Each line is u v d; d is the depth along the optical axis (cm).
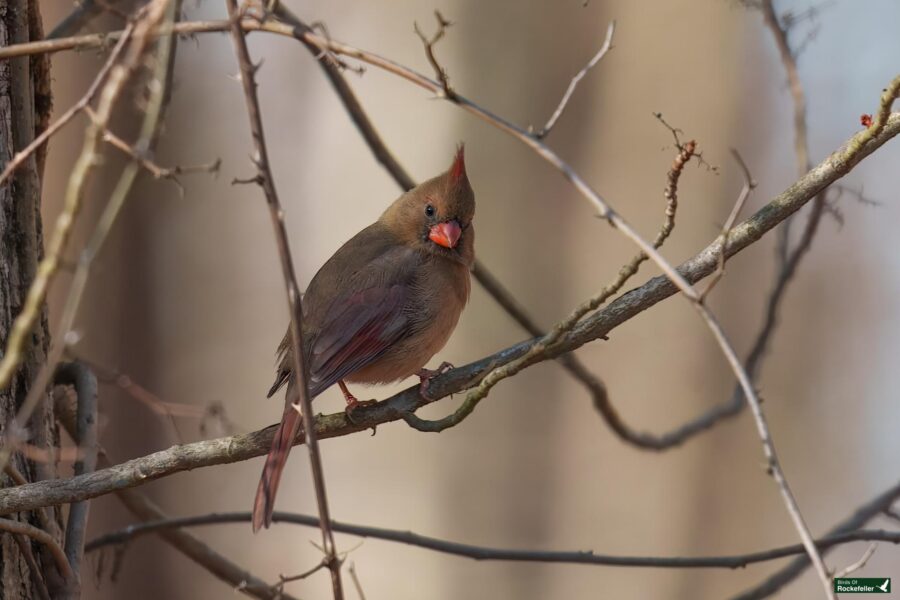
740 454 1461
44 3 1223
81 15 642
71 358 726
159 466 555
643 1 1402
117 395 1300
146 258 1313
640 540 1382
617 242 1378
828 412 1527
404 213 773
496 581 1305
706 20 1400
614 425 815
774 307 827
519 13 1355
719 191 1401
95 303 1293
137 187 1251
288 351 714
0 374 416
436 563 1264
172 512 1284
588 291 1371
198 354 1316
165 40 491
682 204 1398
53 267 419
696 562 697
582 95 1396
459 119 1327
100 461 695
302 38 498
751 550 1434
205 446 570
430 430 573
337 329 717
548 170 1373
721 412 845
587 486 1373
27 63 587
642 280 1391
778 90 1413
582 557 705
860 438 1512
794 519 413
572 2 1383
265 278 1327
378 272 738
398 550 1260
